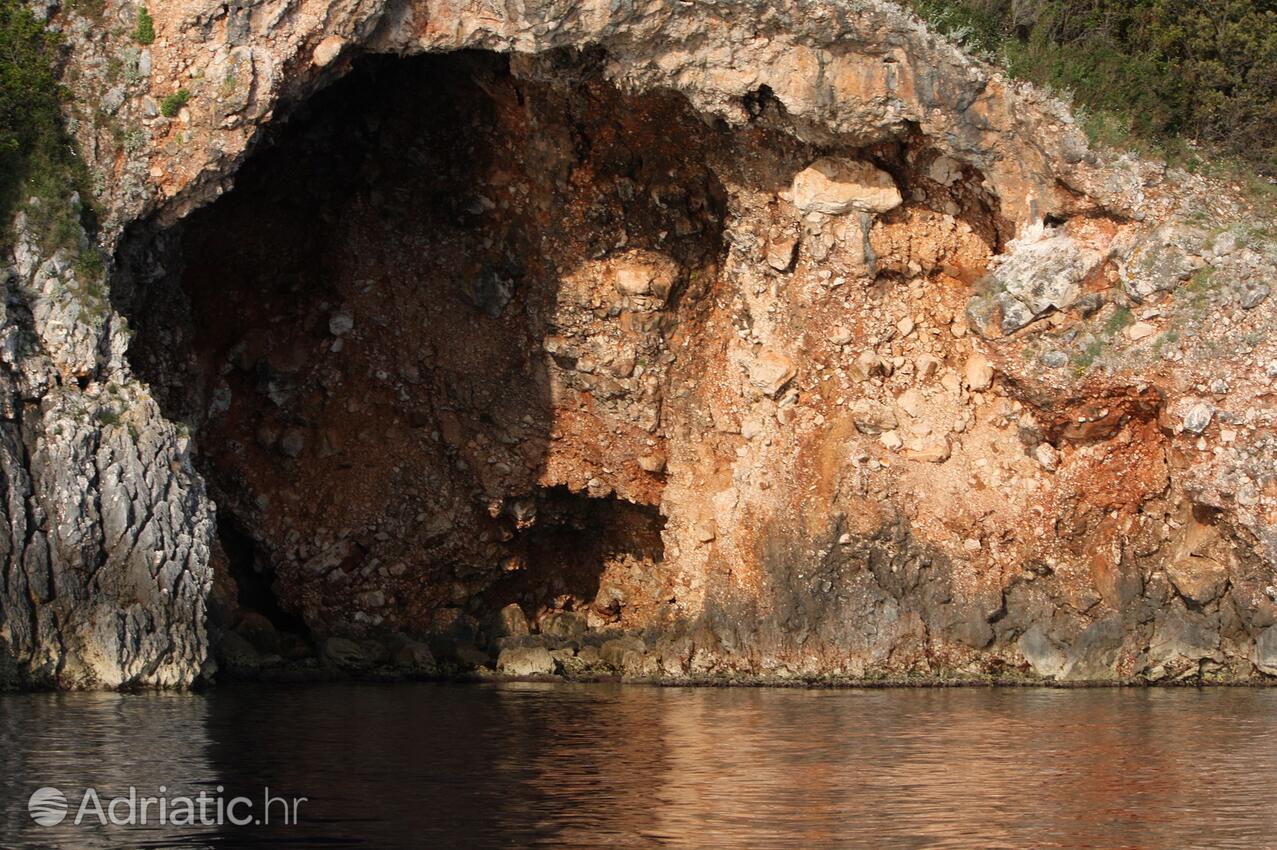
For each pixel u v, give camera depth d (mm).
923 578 42938
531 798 23828
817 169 43750
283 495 45875
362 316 46281
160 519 36906
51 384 36906
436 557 46469
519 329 46281
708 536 45156
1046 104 41188
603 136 45438
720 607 44000
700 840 21312
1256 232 41469
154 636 36625
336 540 45875
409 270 46312
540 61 42125
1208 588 41438
